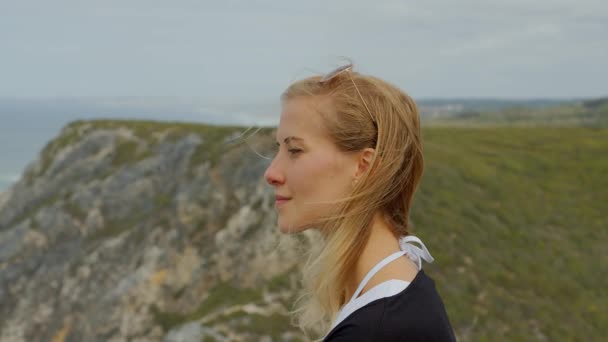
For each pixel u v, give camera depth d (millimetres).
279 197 1860
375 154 1771
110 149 51875
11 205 54125
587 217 35531
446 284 24516
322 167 1782
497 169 40844
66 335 37188
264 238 32281
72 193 48438
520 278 26359
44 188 52594
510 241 29766
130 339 33000
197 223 37281
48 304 40344
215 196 38375
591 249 31703
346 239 1757
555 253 29906
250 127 2324
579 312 25312
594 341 23656
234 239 33938
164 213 39906
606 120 185875
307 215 1809
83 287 39250
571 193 39250
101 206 45438
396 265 1719
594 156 47125
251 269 30922
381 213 1839
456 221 29609
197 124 49844
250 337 22750
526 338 22531
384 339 1548
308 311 2162
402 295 1611
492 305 23828
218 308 28500
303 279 2209
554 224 33562
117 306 34781
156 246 37250
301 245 2236
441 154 40969
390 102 1843
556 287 26672
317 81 1901
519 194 36656
